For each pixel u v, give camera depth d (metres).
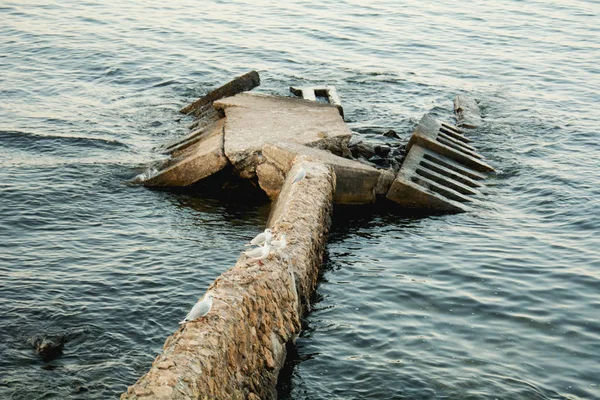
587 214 22.56
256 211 22.19
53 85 34.56
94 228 20.23
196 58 40.09
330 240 20.19
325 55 42.09
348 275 17.98
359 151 26.41
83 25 45.62
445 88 37.16
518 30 50.03
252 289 13.02
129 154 26.58
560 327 15.91
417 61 42.00
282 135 24.72
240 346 11.85
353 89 36.16
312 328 15.38
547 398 13.35
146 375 10.25
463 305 16.73
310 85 36.09
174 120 31.02
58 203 21.72
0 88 33.47
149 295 16.53
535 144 29.36
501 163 27.22
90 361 13.94
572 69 41.41
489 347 15.03
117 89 34.78
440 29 49.53
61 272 17.41
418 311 16.39
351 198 22.66
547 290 17.58
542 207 23.30
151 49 41.25
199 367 10.48
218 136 24.78
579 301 17.08
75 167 24.69
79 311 15.66
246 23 48.44
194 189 23.59
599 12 55.88
